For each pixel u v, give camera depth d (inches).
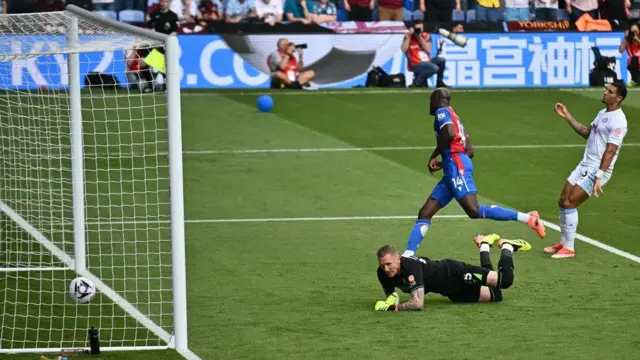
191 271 903.1
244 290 844.6
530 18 2094.0
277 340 719.1
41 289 857.5
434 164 885.8
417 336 723.4
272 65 2017.7
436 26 2032.5
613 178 1296.8
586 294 823.1
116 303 819.4
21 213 1111.6
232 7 2026.3
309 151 1472.7
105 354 694.5
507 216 872.3
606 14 2065.7
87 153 1445.6
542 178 1306.6
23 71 1537.9
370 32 2025.1
